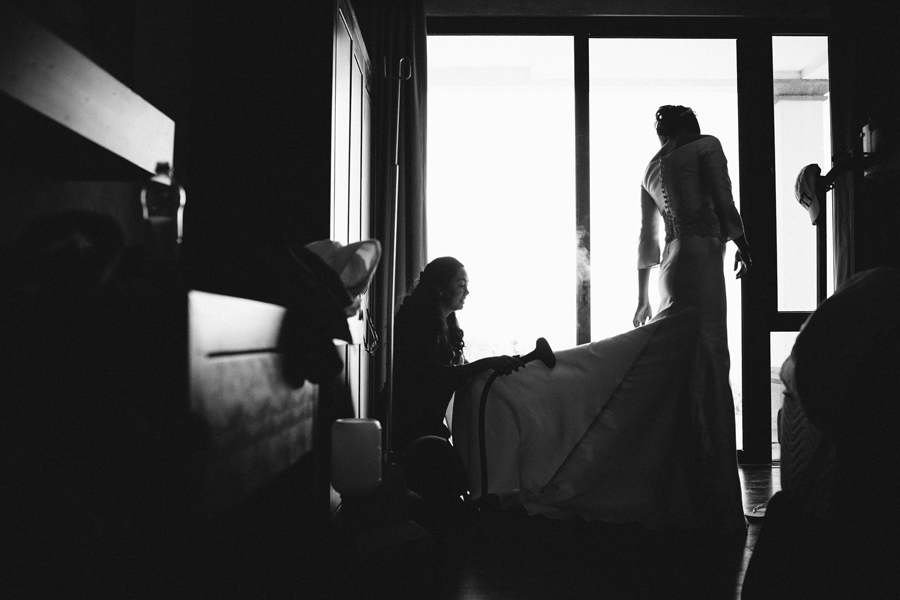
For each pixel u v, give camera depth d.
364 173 2.96
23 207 1.24
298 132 2.04
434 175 3.83
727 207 2.37
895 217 3.55
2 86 0.85
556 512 2.28
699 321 2.30
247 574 1.21
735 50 3.90
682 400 2.27
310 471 1.51
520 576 1.69
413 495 2.21
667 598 1.54
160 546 0.80
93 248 0.88
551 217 3.84
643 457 2.27
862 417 1.11
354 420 1.81
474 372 2.32
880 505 1.09
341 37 2.23
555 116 3.87
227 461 0.94
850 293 1.21
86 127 1.07
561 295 3.81
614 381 2.32
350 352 2.28
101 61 1.22
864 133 2.55
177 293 0.81
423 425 2.34
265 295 1.34
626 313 3.81
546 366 2.38
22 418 0.72
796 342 1.26
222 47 2.05
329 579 1.62
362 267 1.60
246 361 1.03
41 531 0.72
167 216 1.15
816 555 1.17
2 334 0.72
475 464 2.35
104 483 0.76
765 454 3.77
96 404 0.76
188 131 2.02
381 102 3.52
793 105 3.90
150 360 0.79
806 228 3.87
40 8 1.09
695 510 2.19
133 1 1.63
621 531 2.14
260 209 2.02
